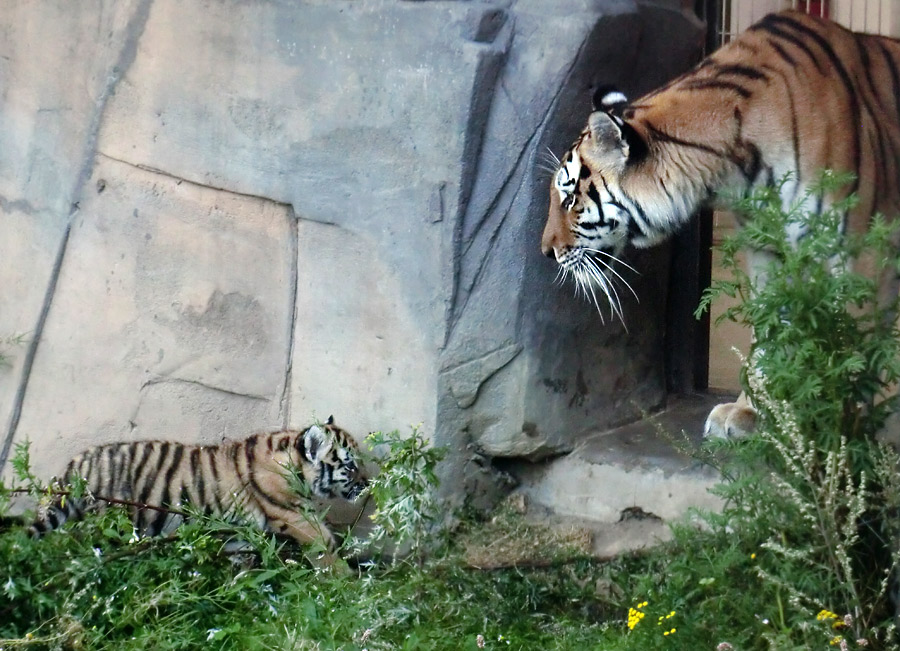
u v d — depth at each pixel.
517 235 7.73
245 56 8.14
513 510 8.12
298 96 7.98
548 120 7.61
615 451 8.04
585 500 7.97
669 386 9.24
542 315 7.91
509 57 7.63
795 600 5.42
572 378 8.17
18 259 9.19
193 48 8.31
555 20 7.56
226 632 6.21
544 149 7.66
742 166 7.31
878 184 7.38
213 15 8.22
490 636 6.38
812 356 5.66
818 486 5.68
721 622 5.65
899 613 5.59
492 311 7.76
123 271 8.79
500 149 7.61
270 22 8.02
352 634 6.16
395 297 7.82
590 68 7.70
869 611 5.56
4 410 9.22
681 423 8.54
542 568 7.27
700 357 9.38
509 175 7.65
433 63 7.54
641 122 7.49
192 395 8.71
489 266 7.73
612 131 7.41
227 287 8.48
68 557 6.67
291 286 8.28
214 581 6.96
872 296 5.89
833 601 5.59
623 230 7.77
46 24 8.95
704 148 7.35
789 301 5.68
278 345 8.39
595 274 7.87
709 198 7.55
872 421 5.77
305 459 7.96
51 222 9.02
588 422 8.32
